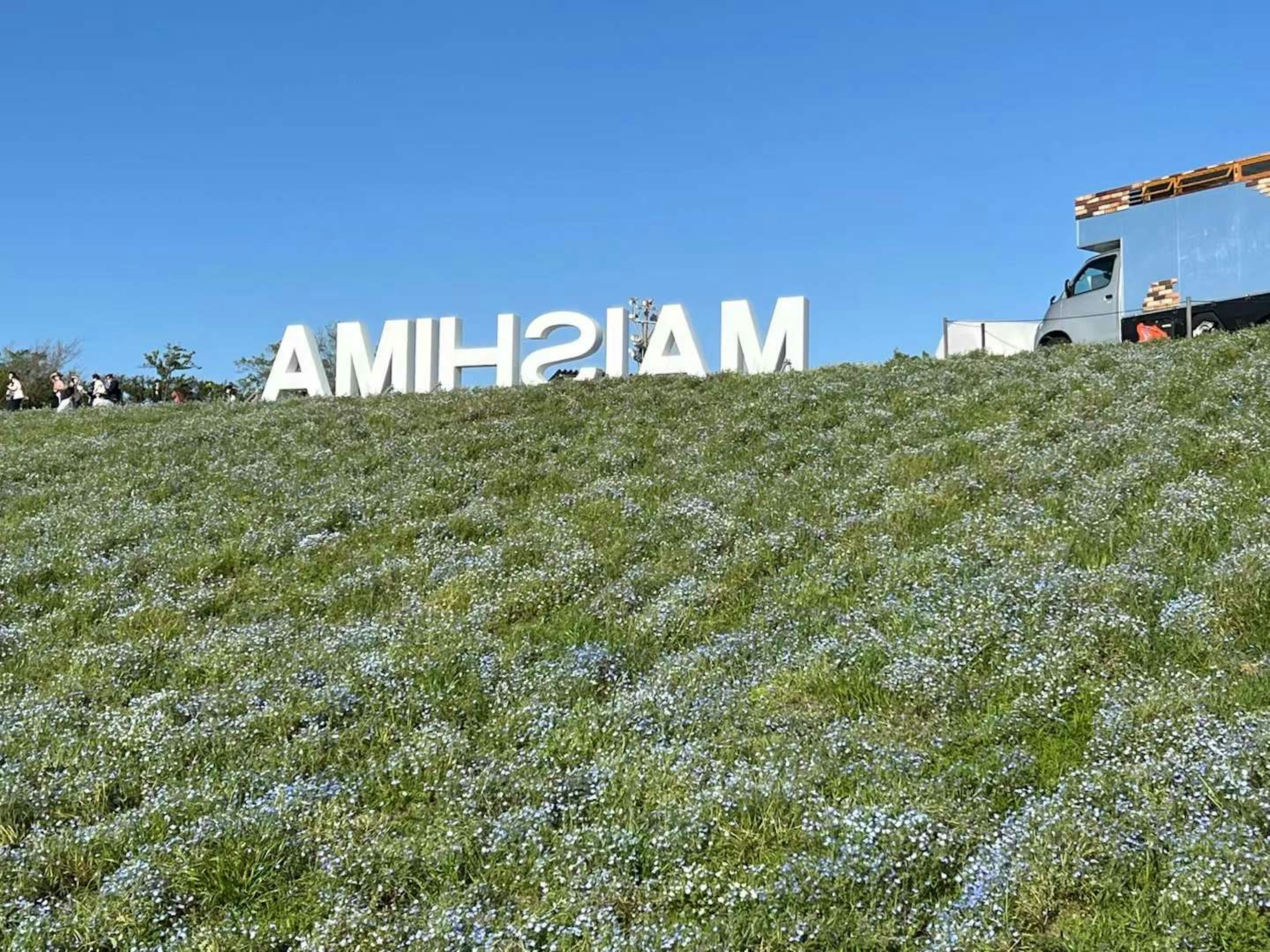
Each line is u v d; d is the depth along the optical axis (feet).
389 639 33.01
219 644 33.88
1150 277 86.63
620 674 29.94
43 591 41.14
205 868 19.98
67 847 20.86
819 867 18.40
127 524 49.34
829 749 23.32
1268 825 18.25
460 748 24.98
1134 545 32.83
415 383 92.94
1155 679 24.59
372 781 23.98
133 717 27.55
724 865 19.13
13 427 88.89
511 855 20.15
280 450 65.10
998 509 39.09
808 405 63.77
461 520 46.44
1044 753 22.70
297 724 27.17
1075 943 16.38
